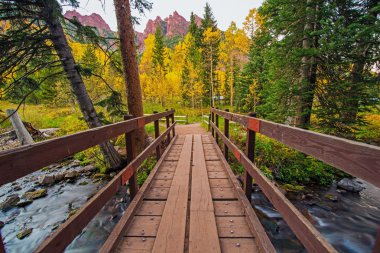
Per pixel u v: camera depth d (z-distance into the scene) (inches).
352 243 145.3
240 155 113.7
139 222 94.3
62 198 205.3
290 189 225.5
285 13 297.4
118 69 277.6
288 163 269.4
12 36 186.1
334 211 182.9
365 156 33.2
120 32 258.1
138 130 274.5
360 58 251.4
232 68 1059.9
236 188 120.6
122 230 83.3
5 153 36.2
